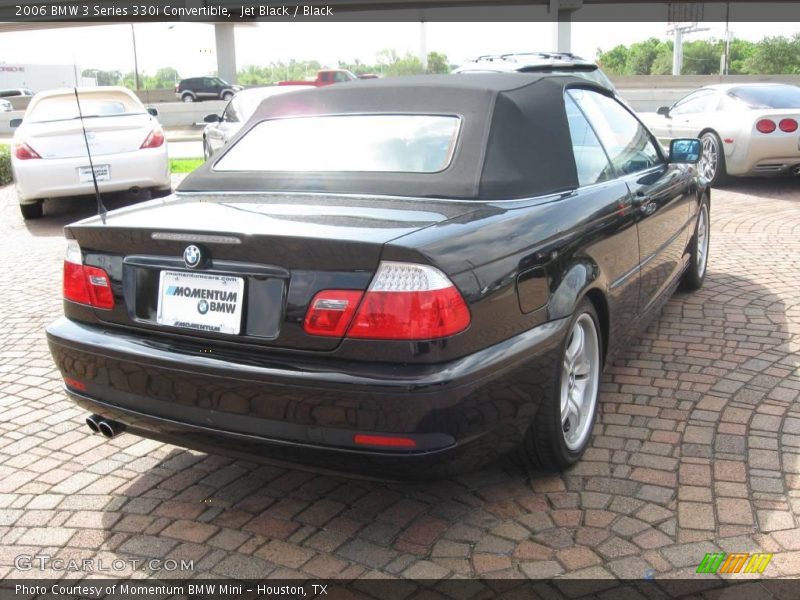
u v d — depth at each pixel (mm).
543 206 2893
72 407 3912
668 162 4504
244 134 3502
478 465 2547
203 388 2488
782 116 9750
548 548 2561
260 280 2432
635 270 3645
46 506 2959
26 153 9109
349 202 2832
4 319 5480
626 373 4031
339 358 2328
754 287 5539
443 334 2281
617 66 90500
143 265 2668
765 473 2969
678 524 2656
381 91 3365
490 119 3008
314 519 2811
